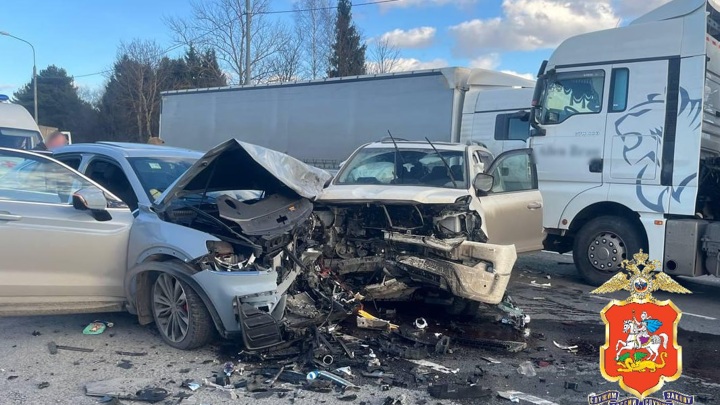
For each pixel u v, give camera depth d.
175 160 6.41
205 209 5.55
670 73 7.99
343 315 5.53
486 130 12.02
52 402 4.07
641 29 8.26
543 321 6.53
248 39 25.41
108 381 4.43
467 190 6.75
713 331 6.35
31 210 5.16
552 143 8.97
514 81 13.24
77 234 5.25
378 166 7.40
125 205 5.59
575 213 8.75
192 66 48.31
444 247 5.69
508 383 4.60
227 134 16.95
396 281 5.92
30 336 5.46
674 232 7.93
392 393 4.34
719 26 8.44
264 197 6.06
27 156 5.43
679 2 8.12
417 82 12.76
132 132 53.28
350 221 6.12
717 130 8.38
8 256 5.04
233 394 4.20
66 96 67.00
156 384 4.40
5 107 14.62
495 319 6.30
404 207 6.03
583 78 8.72
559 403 4.25
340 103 14.12
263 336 4.77
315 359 4.81
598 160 8.55
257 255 5.05
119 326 5.78
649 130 8.12
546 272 9.85
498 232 7.21
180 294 5.13
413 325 5.98
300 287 5.69
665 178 8.01
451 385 4.42
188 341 5.02
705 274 7.91
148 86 51.03
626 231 8.39
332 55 43.72
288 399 4.20
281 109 15.45
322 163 14.53
